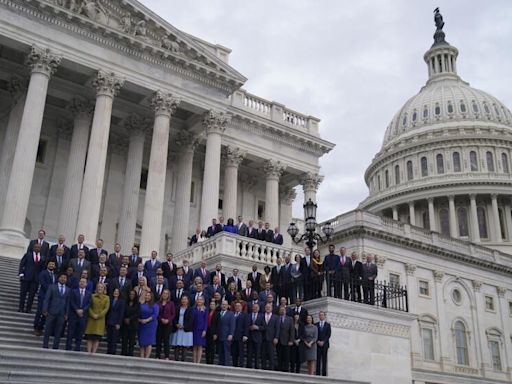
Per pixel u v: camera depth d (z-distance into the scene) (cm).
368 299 2103
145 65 3183
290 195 4441
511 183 8806
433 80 11512
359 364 1942
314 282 2061
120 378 1274
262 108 4112
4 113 3241
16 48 2839
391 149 10225
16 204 2567
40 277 1508
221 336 1616
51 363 1255
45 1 2831
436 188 9050
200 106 3341
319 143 4228
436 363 5353
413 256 5519
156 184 3027
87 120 3272
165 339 1541
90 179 2817
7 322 1514
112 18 3097
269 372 1576
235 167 3828
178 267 1892
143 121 3472
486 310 6100
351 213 5284
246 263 2522
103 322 1456
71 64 2941
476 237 8638
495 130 9656
